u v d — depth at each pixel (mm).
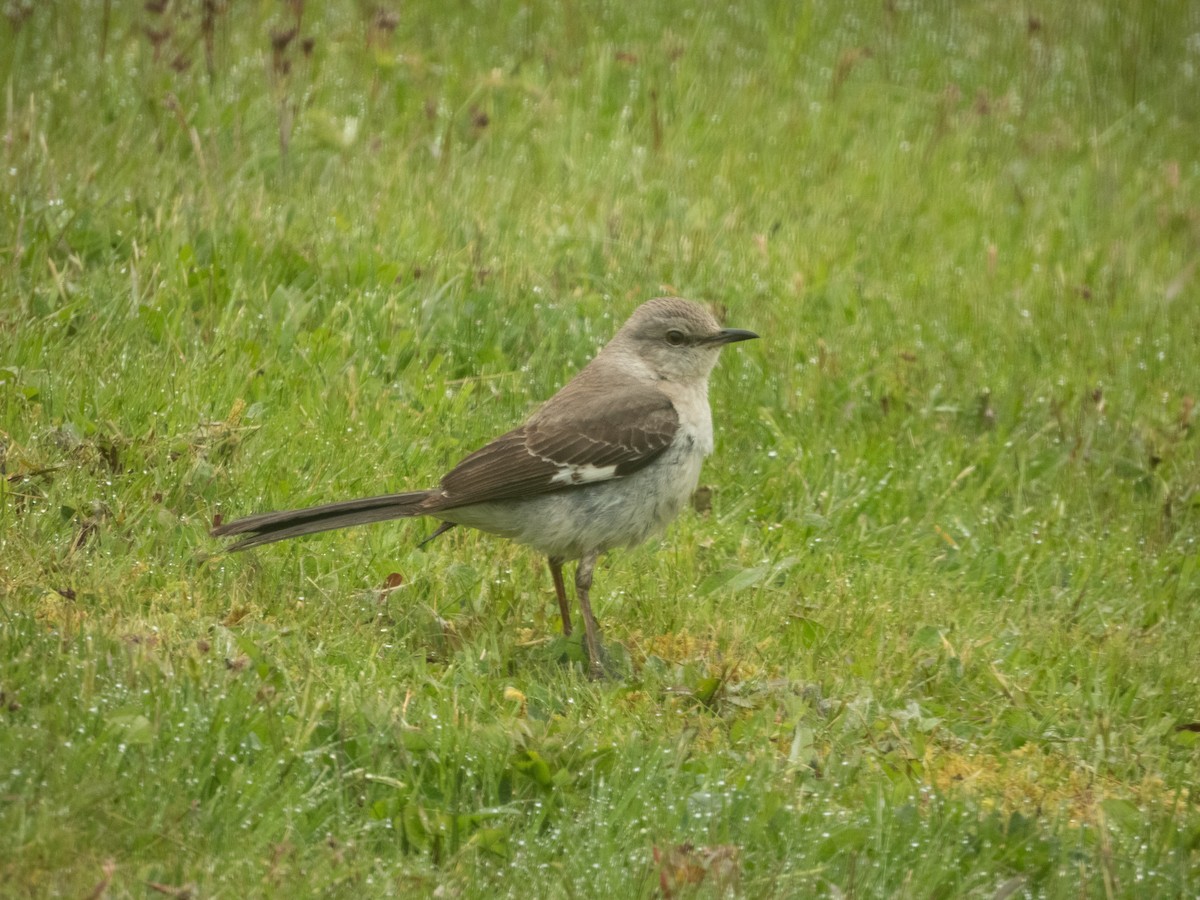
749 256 15562
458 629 10031
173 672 8188
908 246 16766
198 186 14703
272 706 8070
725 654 10141
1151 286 16797
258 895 6770
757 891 7344
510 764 8078
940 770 8984
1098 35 23344
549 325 13812
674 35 20812
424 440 12008
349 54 18234
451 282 13773
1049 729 9695
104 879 6531
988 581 11812
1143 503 13094
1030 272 16672
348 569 10398
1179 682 10562
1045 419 13969
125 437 10914
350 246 14117
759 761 8484
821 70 20844
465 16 20141
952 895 7625
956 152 19406
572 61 19406
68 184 13883
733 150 18078
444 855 7500
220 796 7441
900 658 10305
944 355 14469
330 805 7625
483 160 16594
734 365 13844
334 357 12609
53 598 9125
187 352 12320
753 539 11812
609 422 10367
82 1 17781
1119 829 8438
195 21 17656
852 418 13570
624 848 7676
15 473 10305
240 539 10094
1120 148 20531
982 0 23719
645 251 15195
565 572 11273
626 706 9234
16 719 7605
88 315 12469
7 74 15883
